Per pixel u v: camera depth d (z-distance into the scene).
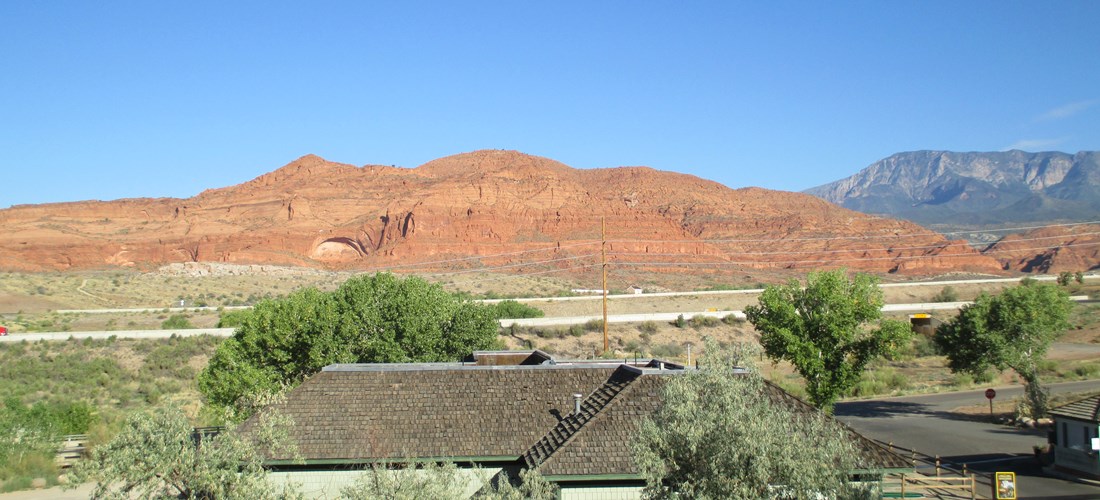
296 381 37.47
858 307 39.34
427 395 22.91
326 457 20.56
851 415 46.09
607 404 21.00
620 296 111.62
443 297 45.25
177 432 15.14
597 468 18.97
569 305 106.69
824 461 13.45
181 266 162.12
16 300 106.50
